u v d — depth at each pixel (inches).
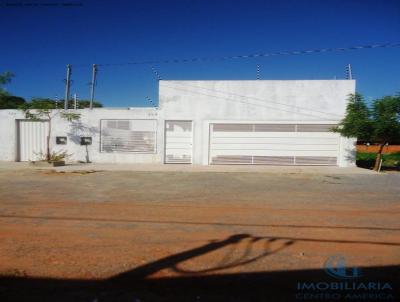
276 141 767.7
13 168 668.7
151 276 176.1
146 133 789.9
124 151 797.2
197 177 567.5
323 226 268.4
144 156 790.5
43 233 247.1
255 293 159.8
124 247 218.4
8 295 156.1
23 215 298.8
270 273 180.7
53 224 270.7
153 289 162.6
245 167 720.3
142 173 617.3
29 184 478.6
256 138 770.8
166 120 783.7
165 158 786.8
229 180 533.0
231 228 262.1
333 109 754.8
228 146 776.9
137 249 214.8
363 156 1064.8
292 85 762.2
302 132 762.8
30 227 262.2
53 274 177.8
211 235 244.2
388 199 380.8
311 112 758.5
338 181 528.7
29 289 161.9
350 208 333.1
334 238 238.7
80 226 265.7
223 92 773.3
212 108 776.3
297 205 346.3
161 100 783.7
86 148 804.6
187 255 204.8
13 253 207.0
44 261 194.7
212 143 779.4
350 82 751.7
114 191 424.2
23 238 235.6
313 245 223.9
